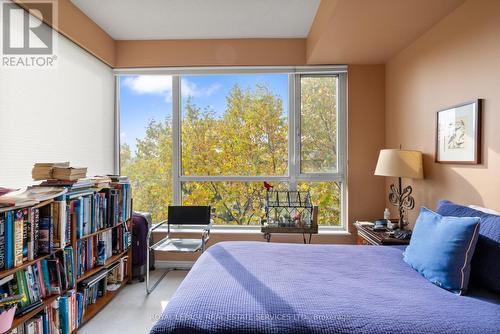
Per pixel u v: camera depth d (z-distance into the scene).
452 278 1.34
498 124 1.72
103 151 3.19
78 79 2.75
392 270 1.58
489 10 1.78
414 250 1.63
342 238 3.28
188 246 2.81
